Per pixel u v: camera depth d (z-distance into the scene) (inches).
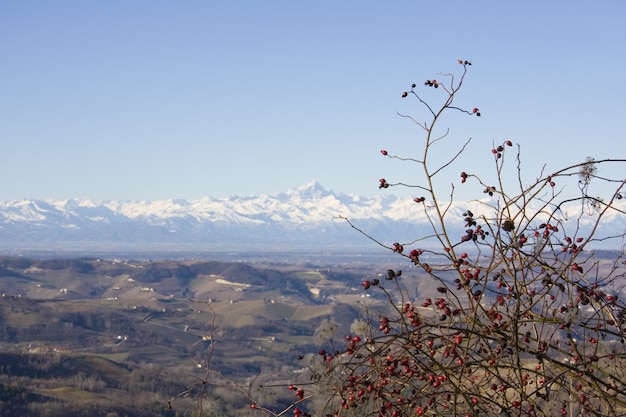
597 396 184.9
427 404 179.8
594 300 189.5
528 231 188.5
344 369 170.4
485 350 186.9
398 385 177.5
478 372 195.2
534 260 183.6
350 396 167.8
